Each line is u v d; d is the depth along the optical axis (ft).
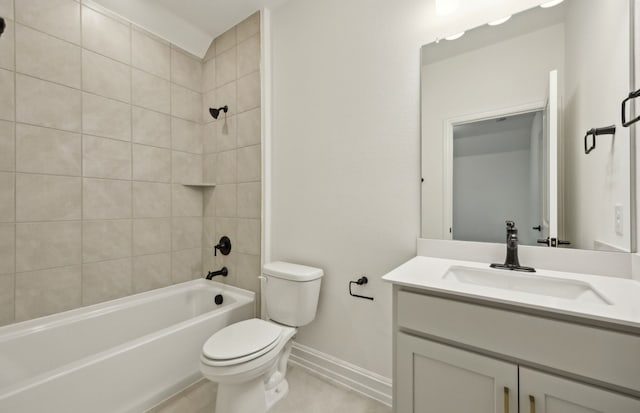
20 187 4.91
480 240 4.18
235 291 7.04
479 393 2.79
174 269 7.31
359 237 5.20
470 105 4.24
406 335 3.23
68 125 5.45
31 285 5.03
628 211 3.21
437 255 4.45
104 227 5.99
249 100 6.82
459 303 2.85
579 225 3.52
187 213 7.63
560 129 3.64
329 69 5.56
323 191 5.66
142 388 4.56
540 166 3.78
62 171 5.39
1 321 4.71
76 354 5.35
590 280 3.14
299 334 6.04
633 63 3.13
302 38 5.97
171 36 7.12
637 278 3.05
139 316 6.32
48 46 5.17
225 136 7.37
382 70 4.95
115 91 6.14
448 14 4.36
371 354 5.06
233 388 4.13
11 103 4.79
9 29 4.74
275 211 6.50
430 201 4.54
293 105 6.14
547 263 3.69
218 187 7.57
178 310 7.06
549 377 2.42
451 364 2.93
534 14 3.80
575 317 2.39
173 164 7.28
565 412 2.38
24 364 4.74
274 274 5.43
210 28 7.27
